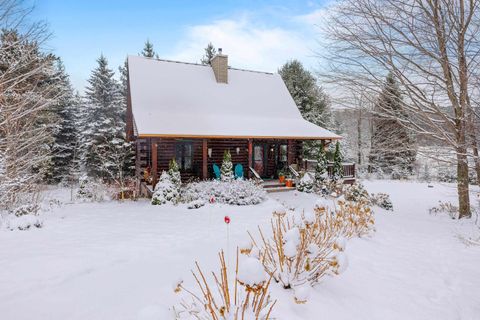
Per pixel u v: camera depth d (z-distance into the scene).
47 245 6.00
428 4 9.35
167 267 4.64
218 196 12.02
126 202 12.62
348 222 7.35
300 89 30.81
